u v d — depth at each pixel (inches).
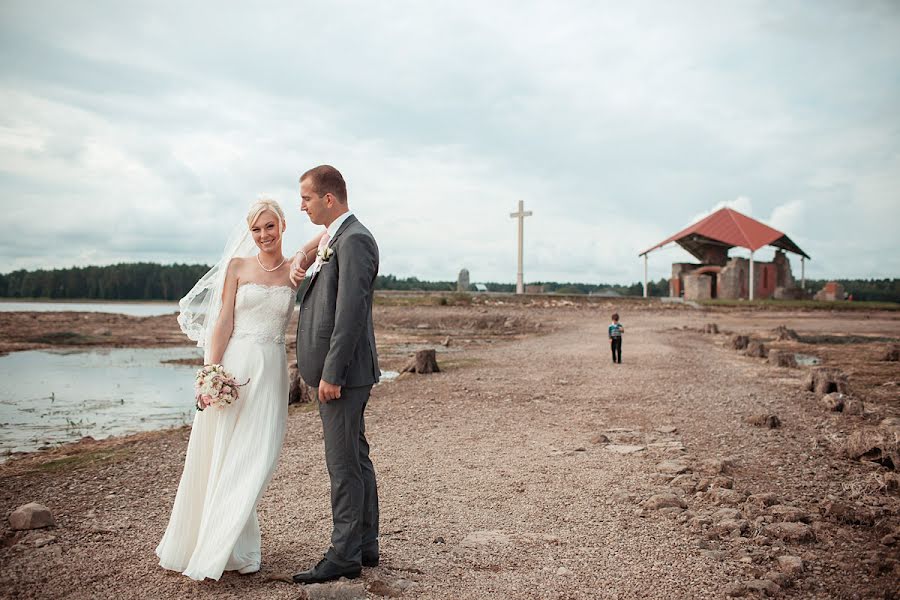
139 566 151.1
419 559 160.2
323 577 140.9
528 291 2464.3
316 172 144.6
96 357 928.9
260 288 152.2
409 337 1242.0
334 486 144.3
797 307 2101.4
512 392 497.0
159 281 5492.1
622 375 601.9
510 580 146.9
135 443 331.3
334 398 141.6
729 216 2578.7
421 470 262.8
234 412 148.3
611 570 153.9
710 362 717.3
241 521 138.8
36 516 181.6
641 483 240.7
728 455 287.3
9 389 588.7
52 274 5378.9
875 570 153.5
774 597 138.3
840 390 468.1
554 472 258.4
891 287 4146.2
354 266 140.0
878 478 240.2
